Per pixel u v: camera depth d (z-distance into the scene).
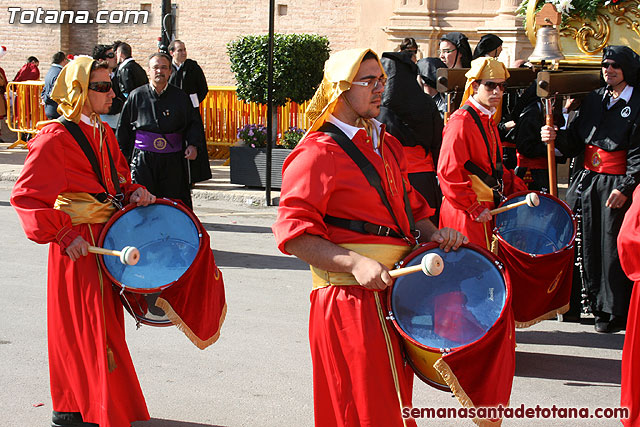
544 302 5.54
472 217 5.43
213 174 13.83
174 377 5.39
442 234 3.69
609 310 6.28
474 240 5.54
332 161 3.48
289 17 16.75
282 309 6.87
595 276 6.35
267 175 11.56
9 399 5.00
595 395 5.19
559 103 6.78
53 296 4.23
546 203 5.66
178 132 8.20
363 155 3.54
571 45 7.75
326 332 3.53
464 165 5.53
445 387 3.56
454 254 3.70
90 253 4.20
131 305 4.39
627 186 6.05
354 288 3.49
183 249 4.37
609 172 6.21
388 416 3.43
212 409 4.90
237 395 5.11
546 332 6.50
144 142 8.12
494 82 5.54
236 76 12.92
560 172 12.77
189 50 17.70
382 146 3.68
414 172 6.61
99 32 18.58
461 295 3.56
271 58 11.32
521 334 6.45
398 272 3.33
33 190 4.11
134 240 4.36
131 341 6.09
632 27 7.48
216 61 17.53
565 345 6.17
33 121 16.66
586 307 6.63
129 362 4.25
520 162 7.35
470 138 5.52
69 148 4.26
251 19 17.16
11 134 18.23
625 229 4.25
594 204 6.28
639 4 7.42
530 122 6.84
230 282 7.68
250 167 12.29
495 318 3.46
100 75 4.32
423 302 3.53
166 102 8.12
